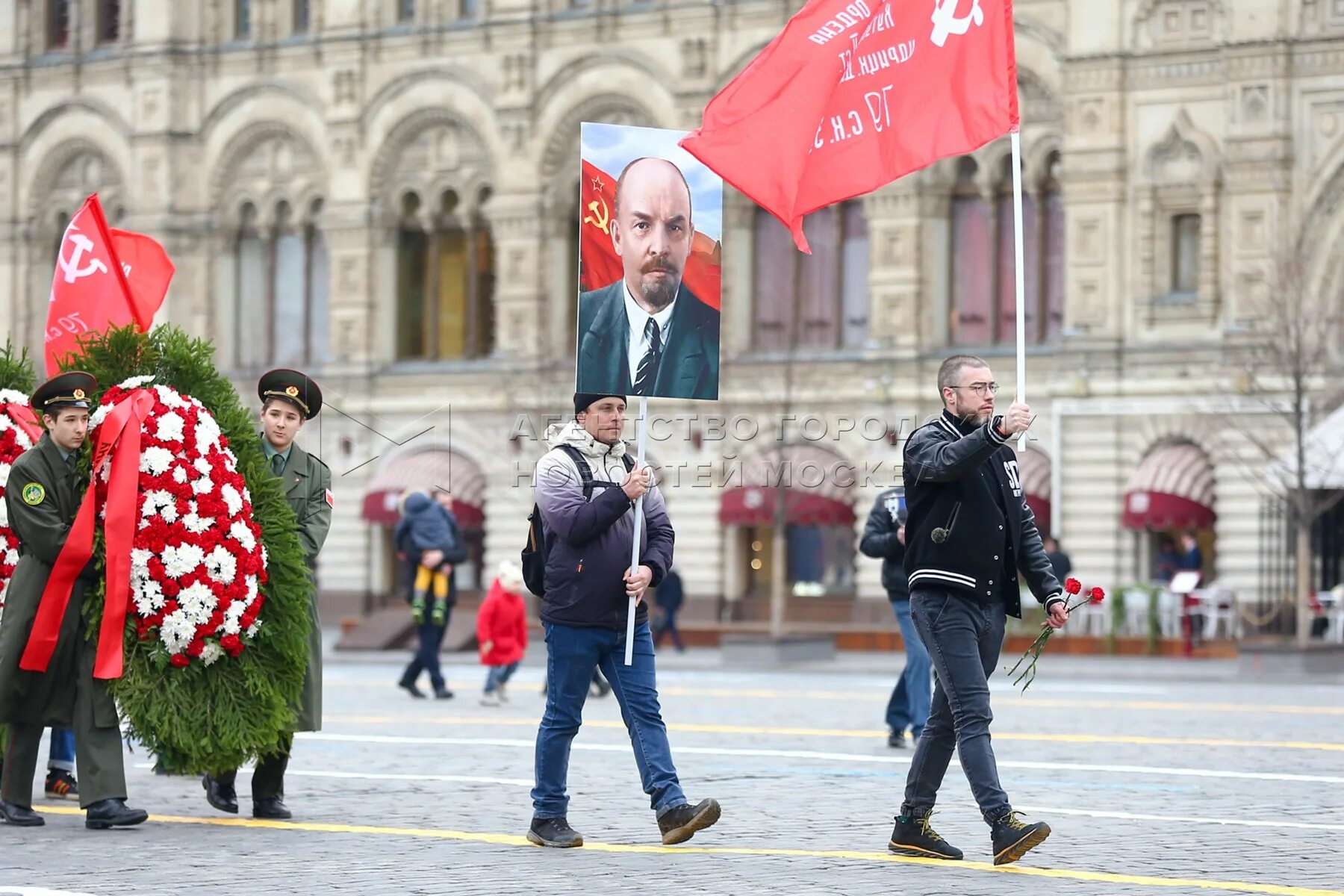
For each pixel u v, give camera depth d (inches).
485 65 3592.5
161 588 973.2
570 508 894.4
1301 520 2586.1
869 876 831.7
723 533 3388.3
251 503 1002.1
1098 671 2449.6
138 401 986.7
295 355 3823.8
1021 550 874.1
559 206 3570.4
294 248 3816.4
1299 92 3006.9
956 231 3324.3
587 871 844.0
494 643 1889.8
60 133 3934.5
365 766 1277.1
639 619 915.4
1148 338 3115.2
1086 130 3137.3
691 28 3408.0
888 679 2337.6
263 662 999.0
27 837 946.7
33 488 968.3
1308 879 832.9
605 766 1263.5
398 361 3742.6
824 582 3383.4
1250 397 2913.4
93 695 975.0
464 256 3703.3
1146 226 3112.7
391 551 3713.1
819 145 949.8
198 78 3826.3
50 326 1155.3
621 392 916.0
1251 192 3031.5
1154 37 3095.5
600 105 3511.3
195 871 840.9
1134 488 3065.9
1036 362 3206.2
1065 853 898.7
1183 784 1167.0
